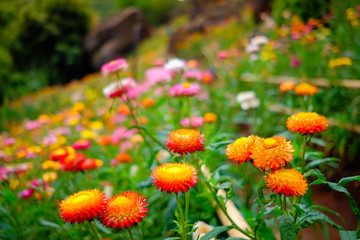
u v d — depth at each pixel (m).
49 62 7.39
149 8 12.41
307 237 0.65
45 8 7.48
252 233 0.47
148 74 1.05
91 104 2.55
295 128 0.44
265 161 0.40
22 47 7.27
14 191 0.75
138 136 1.04
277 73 1.53
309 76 1.23
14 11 7.32
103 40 7.46
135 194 0.42
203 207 0.62
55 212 0.70
